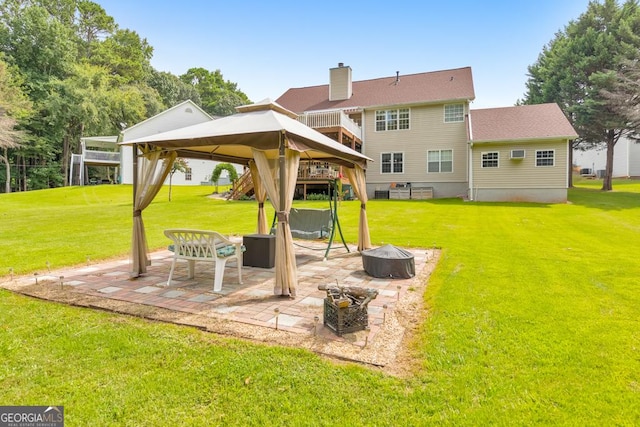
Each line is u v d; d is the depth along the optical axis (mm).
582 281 4895
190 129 5145
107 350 2922
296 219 7641
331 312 3359
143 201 5242
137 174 5246
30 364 2709
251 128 4492
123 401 2291
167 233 4734
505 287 4641
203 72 54375
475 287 4648
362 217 7406
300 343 3092
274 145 4312
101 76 30391
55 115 26766
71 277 5234
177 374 2592
